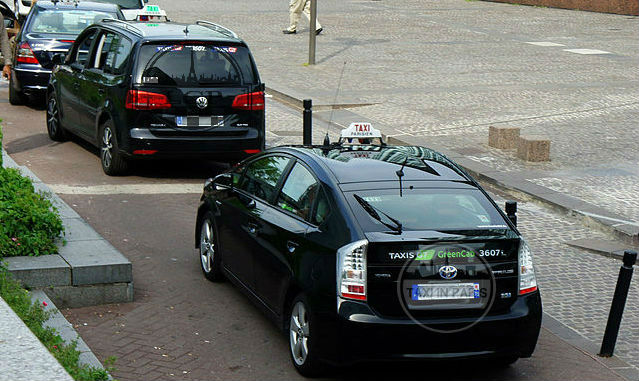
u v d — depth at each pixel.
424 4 46.19
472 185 8.10
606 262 11.38
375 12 42.22
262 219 8.48
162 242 11.34
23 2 29.75
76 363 6.90
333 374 7.64
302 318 7.55
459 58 29.34
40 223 9.29
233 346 8.22
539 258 11.45
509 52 30.83
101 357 7.80
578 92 23.62
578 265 11.22
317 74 25.69
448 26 37.66
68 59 16.45
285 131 18.80
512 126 17.98
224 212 9.44
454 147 17.38
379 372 7.79
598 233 12.57
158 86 13.71
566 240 12.23
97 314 8.78
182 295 9.48
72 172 14.70
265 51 29.80
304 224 7.84
